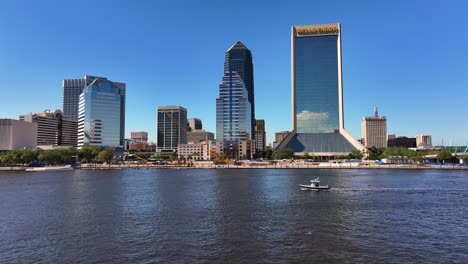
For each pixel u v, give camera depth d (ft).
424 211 272.10
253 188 442.09
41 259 161.38
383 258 160.15
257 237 195.31
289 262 155.74
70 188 452.35
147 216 255.29
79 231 210.79
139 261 157.48
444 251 169.99
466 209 281.13
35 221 239.91
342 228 215.92
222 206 298.56
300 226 221.46
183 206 299.38
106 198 352.69
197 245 180.55
